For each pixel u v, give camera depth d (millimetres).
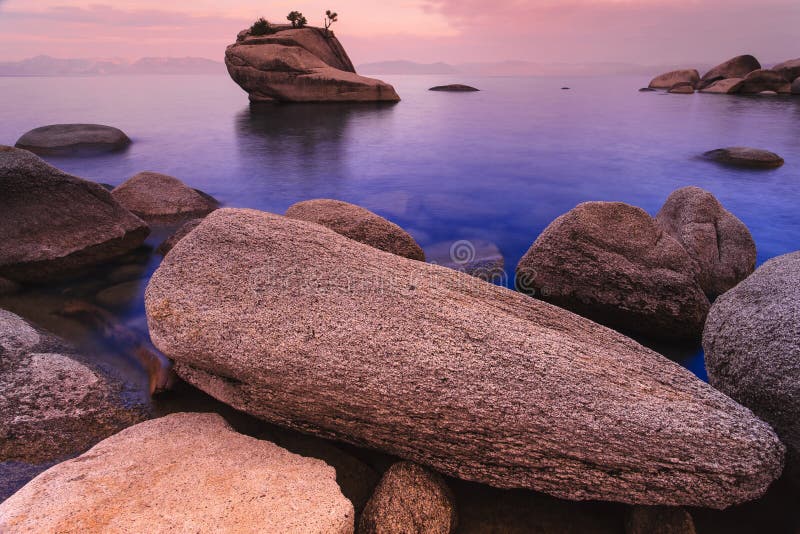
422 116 28672
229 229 4371
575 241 5922
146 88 55812
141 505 2658
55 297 6316
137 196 9492
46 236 6867
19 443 3598
